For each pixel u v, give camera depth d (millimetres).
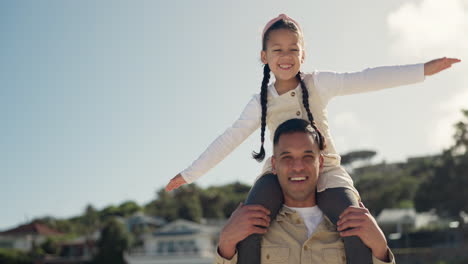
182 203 71688
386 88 3350
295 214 3172
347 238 2973
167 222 69438
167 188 3566
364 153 78875
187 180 3527
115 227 52156
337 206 3119
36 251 56844
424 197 45000
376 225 2947
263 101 3475
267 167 3350
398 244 46875
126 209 81750
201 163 3510
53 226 76250
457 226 43688
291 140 3074
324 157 3318
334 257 3037
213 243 51250
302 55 3463
